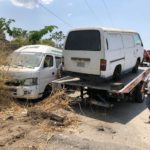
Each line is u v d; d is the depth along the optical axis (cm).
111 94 902
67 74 1011
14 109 924
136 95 1166
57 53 1191
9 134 668
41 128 732
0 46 1074
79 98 1004
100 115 940
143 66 1454
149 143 708
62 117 816
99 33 927
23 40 1838
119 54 1017
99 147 631
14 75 1008
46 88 1088
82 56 960
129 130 801
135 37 1212
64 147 618
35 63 1066
